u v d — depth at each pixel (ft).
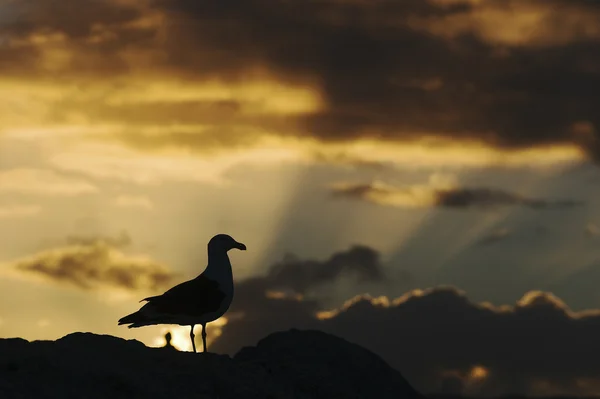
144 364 51.03
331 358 63.62
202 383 50.80
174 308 57.16
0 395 43.68
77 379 47.19
